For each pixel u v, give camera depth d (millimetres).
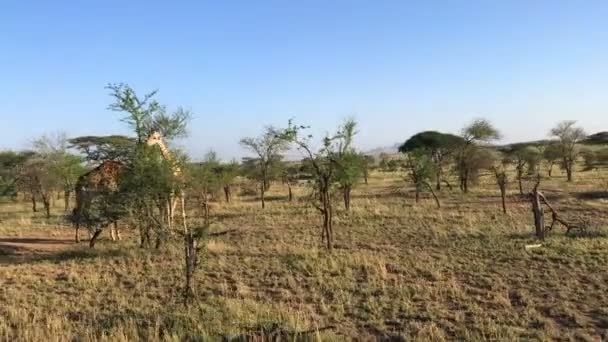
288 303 11984
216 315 10789
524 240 17766
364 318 10906
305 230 21984
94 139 33031
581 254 15211
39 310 11633
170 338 9641
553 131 47000
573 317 10625
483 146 44031
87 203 18906
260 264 15211
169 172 17078
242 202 34969
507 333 9836
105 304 12109
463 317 10781
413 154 33094
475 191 37625
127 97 17781
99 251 17844
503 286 12695
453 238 18906
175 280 13789
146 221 17234
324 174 18031
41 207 37031
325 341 9523
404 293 12227
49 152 33312
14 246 19375
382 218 24703
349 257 15391
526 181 44531
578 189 36750
